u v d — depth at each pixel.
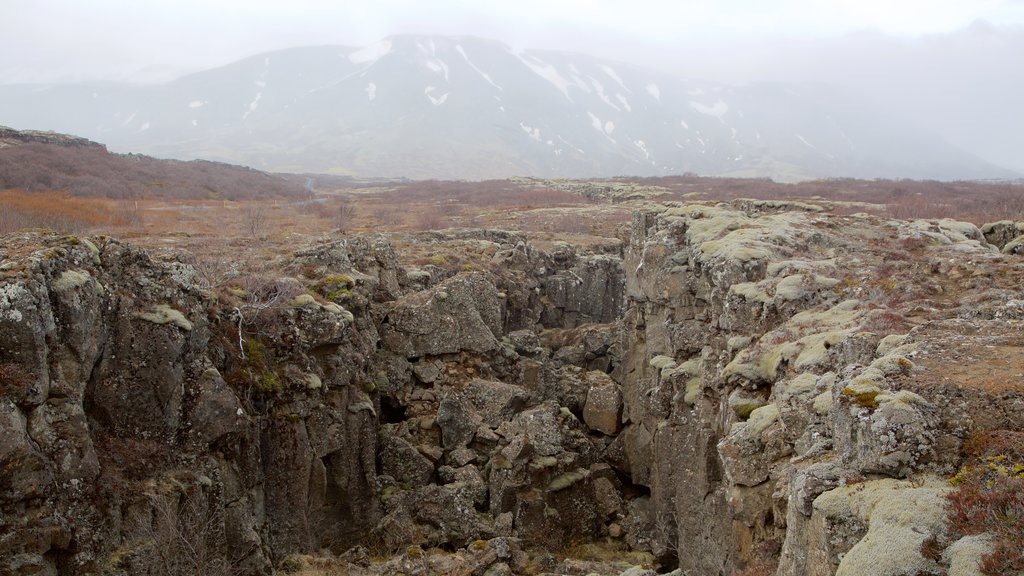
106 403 21.22
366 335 35.88
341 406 30.42
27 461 17.36
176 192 96.50
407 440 34.88
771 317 26.91
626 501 38.81
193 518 21.78
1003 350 15.47
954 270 27.78
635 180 157.25
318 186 182.38
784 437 19.31
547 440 36.22
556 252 65.38
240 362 25.97
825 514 12.36
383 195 134.62
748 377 23.17
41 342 18.22
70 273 19.92
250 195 110.44
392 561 27.67
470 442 35.50
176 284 24.09
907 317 21.42
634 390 41.22
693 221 39.66
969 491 11.01
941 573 10.12
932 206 68.94
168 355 22.38
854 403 13.82
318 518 28.62
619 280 65.62
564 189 139.88
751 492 19.73
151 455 21.59
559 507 34.97
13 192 65.31
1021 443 11.98
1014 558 9.47
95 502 19.28
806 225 37.41
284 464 26.95
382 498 32.09
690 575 27.80
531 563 29.66
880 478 12.66
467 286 40.56
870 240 34.81
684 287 36.47
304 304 29.39
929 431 12.69
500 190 137.00
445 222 80.62
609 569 29.80
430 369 38.19
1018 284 25.14
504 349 41.69
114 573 19.17
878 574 10.38
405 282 44.47
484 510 33.41
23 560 17.06
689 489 29.98
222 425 23.62
